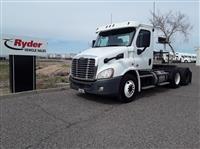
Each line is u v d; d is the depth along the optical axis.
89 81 7.87
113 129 5.49
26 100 8.59
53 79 14.69
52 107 7.57
